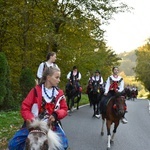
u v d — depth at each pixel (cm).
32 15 2103
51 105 469
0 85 1442
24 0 1953
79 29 2477
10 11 1894
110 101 1027
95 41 2777
